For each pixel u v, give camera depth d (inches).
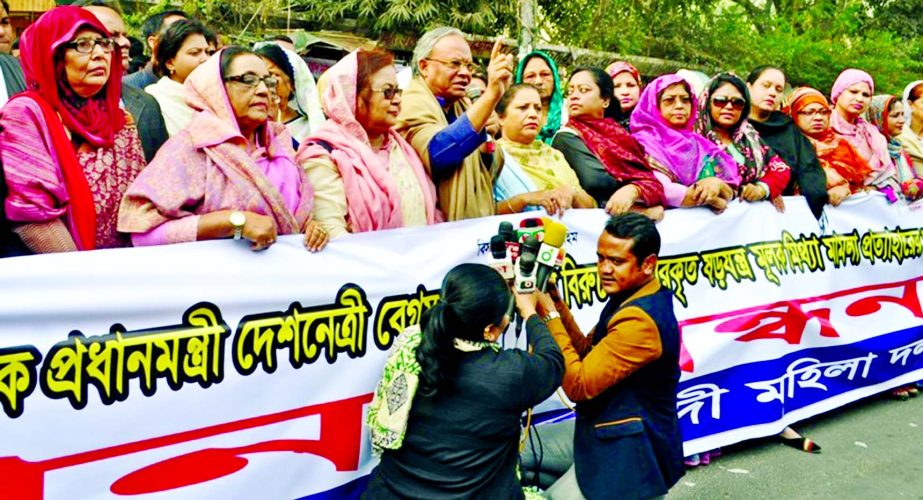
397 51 437.7
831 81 614.2
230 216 98.6
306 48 403.5
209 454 99.2
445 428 90.8
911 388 211.8
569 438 121.6
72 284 88.9
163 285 95.0
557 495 111.0
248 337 101.4
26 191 91.9
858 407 199.9
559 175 149.6
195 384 97.6
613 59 512.7
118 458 92.7
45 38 94.0
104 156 101.3
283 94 153.5
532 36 435.8
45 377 87.6
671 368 105.8
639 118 166.6
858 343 192.1
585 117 160.4
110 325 91.5
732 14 608.4
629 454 102.8
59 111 96.3
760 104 188.2
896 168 225.3
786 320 175.0
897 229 205.3
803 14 657.6
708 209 163.5
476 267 92.7
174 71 138.6
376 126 120.3
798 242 180.2
